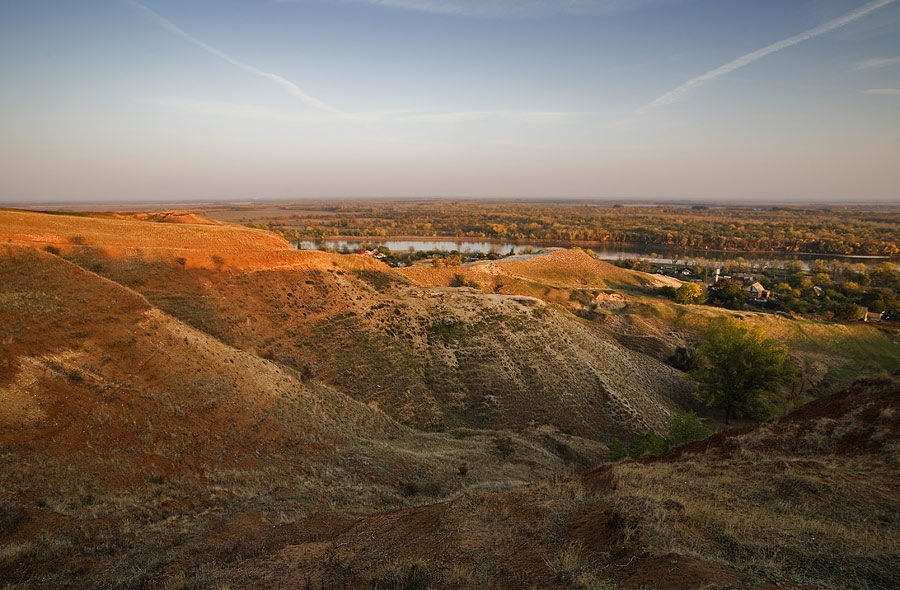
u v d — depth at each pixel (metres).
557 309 63.47
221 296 30.83
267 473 16.14
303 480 16.25
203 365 20.17
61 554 10.41
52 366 15.91
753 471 11.37
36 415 14.14
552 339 43.69
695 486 10.41
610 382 40.53
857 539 7.42
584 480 12.98
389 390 31.06
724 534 7.56
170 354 19.58
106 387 16.33
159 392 17.47
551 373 38.50
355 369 31.36
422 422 29.88
